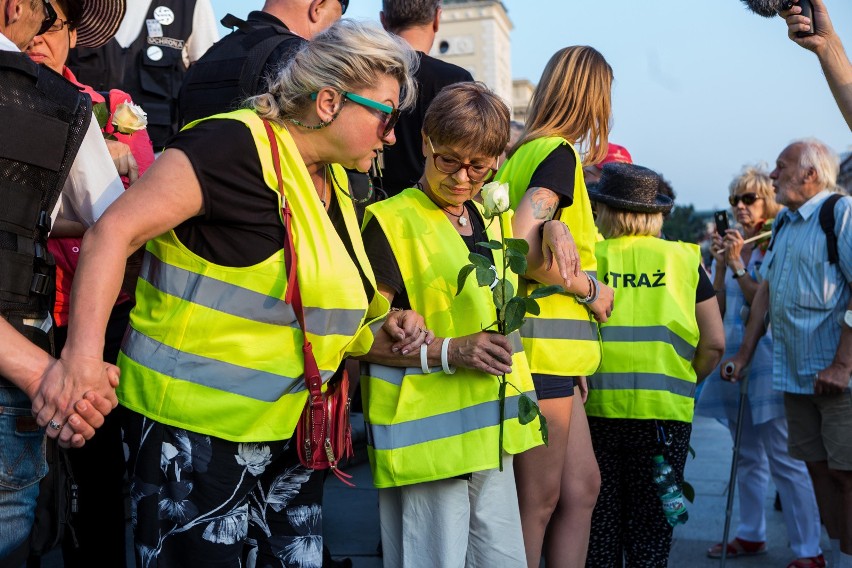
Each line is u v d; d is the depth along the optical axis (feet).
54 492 7.59
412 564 9.23
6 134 6.97
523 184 10.62
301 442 8.16
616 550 13.19
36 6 7.84
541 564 15.67
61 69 9.53
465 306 9.22
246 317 7.51
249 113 7.66
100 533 10.46
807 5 11.15
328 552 13.61
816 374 14.66
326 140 7.82
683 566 16.65
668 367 12.75
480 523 9.50
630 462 13.25
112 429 10.52
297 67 7.75
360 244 8.46
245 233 7.47
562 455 10.78
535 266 10.05
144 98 14.17
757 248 19.58
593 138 11.49
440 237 9.30
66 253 9.48
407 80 8.09
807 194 15.56
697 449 26.50
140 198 7.06
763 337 17.16
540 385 10.58
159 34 14.26
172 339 7.47
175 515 7.57
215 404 7.51
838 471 14.56
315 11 11.76
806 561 16.56
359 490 19.29
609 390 12.74
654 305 12.86
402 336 8.89
